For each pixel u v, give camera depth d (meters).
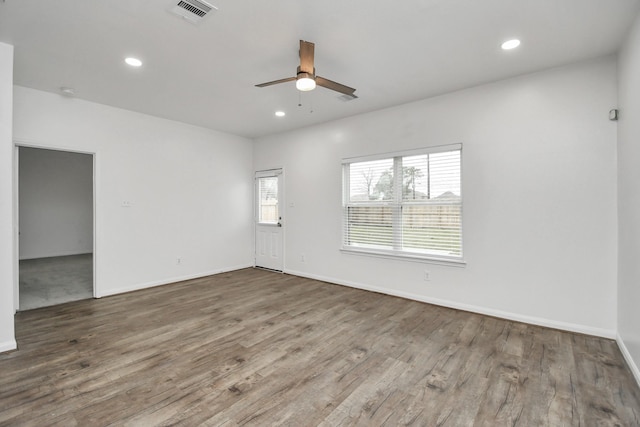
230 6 2.12
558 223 3.04
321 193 5.05
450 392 2.03
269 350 2.62
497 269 3.39
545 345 2.70
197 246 5.27
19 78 3.29
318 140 5.09
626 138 2.47
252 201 6.22
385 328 3.10
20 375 2.21
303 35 2.48
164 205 4.81
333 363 2.40
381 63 2.96
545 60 2.89
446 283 3.76
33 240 7.12
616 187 2.77
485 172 3.44
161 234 4.79
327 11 2.18
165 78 3.30
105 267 4.18
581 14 2.19
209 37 2.52
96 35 2.48
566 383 2.13
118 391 2.03
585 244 2.92
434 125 3.82
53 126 3.73
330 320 3.31
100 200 4.13
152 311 3.58
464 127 3.59
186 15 2.22
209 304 3.85
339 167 4.81
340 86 2.71
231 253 5.82
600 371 2.28
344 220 4.79
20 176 6.96
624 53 2.51
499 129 3.35
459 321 3.28
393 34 2.47
